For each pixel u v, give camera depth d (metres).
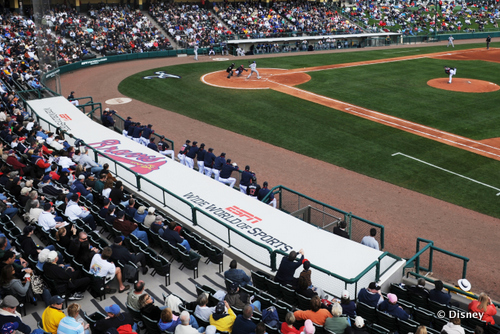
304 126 30.92
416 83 43.69
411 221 18.70
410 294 11.67
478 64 54.06
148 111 34.47
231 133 29.58
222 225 14.56
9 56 42.03
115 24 60.22
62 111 27.20
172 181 17.92
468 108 35.12
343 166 24.27
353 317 10.17
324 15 80.44
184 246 12.48
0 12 56.06
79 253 11.45
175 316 9.24
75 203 13.77
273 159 25.20
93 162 18.58
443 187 21.81
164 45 59.28
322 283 12.07
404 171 23.62
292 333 8.75
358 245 13.75
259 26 69.50
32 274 10.74
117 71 49.19
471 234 17.80
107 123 27.47
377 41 72.44
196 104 36.41
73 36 54.62
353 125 31.02
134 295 9.68
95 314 9.53
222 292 10.46
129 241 12.64
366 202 20.28
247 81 44.72
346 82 44.12
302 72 49.34
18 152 18.92
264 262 12.84
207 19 68.88
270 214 15.48
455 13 98.19
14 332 8.59
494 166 24.12
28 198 14.42
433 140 28.06
